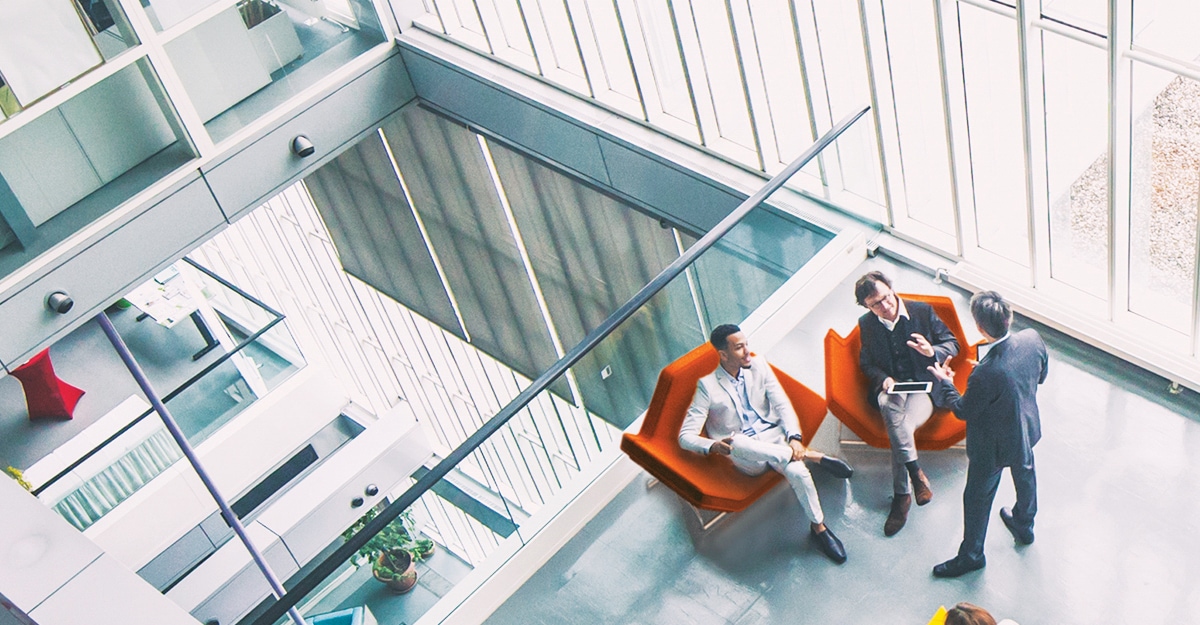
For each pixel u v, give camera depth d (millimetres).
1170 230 6359
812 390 6410
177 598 13688
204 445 14078
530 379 14680
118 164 9867
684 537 6473
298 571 14555
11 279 9320
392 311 16125
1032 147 6520
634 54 8680
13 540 5613
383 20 10391
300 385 14703
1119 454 6285
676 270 6625
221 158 10023
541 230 11734
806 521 6352
